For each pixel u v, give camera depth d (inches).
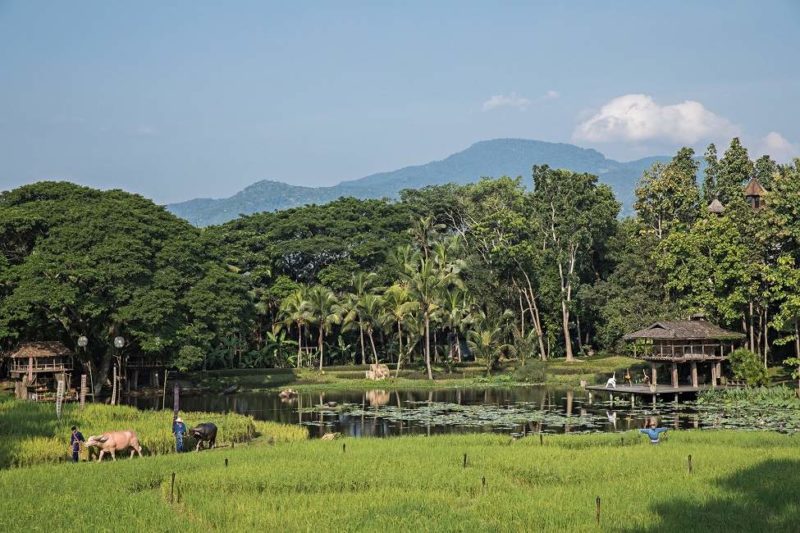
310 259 4675.2
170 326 3078.2
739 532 949.2
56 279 2834.6
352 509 1087.0
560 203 4303.6
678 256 3400.6
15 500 1125.7
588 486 1224.2
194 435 1705.2
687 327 3048.7
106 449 1541.6
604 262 4603.8
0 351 3110.2
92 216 3014.3
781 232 2965.1
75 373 3270.2
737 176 3932.1
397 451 1551.4
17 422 1779.0
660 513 1042.7
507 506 1083.3
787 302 2869.1
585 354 4687.5
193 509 1098.1
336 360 4658.0
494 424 2235.5
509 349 4131.4
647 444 1652.3
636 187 4131.4
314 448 1605.6
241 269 4534.9
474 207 4842.5
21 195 3228.3
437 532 970.1
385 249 4549.7
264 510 1087.6
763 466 1346.0
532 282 4439.0
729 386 2984.7
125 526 997.8
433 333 4547.2
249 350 4419.3
